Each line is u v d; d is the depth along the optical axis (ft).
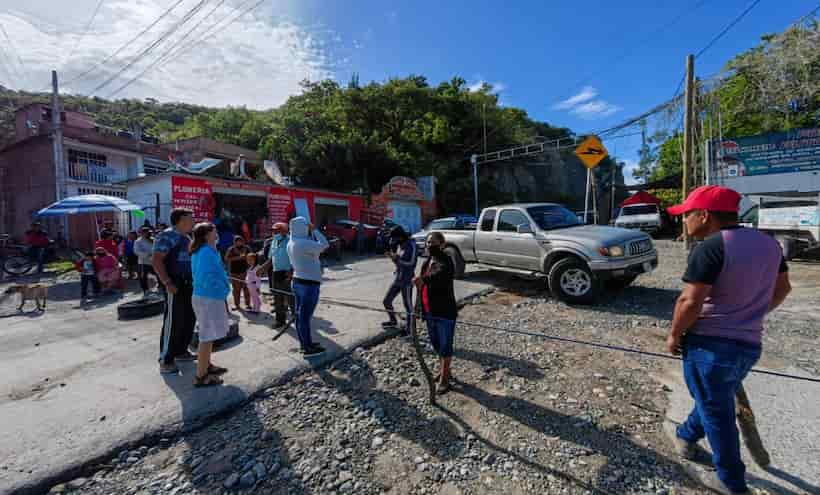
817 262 31.27
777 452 7.99
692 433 7.70
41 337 17.57
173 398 10.91
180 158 76.54
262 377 12.15
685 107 37.24
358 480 7.68
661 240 53.67
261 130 112.16
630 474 7.57
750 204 41.78
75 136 60.59
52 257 38.75
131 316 20.58
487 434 9.14
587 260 19.56
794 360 12.75
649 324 16.94
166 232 12.88
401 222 74.28
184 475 7.98
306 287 13.56
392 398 11.07
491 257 24.98
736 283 6.29
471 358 13.85
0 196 64.08
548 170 144.56
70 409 10.36
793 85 39.14
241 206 49.21
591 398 10.68
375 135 78.59
